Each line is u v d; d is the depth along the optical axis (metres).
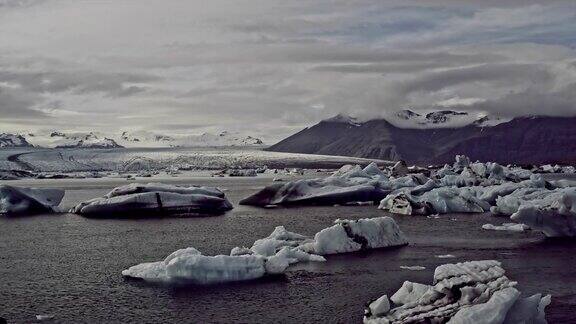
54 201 73.19
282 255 37.88
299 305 28.88
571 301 29.23
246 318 27.08
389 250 42.50
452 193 70.88
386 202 72.12
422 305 24.73
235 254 38.53
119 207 66.31
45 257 41.69
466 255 40.59
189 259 33.34
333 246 41.53
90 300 30.11
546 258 39.56
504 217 62.72
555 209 47.75
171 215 66.81
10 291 32.03
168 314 27.73
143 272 34.56
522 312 23.19
